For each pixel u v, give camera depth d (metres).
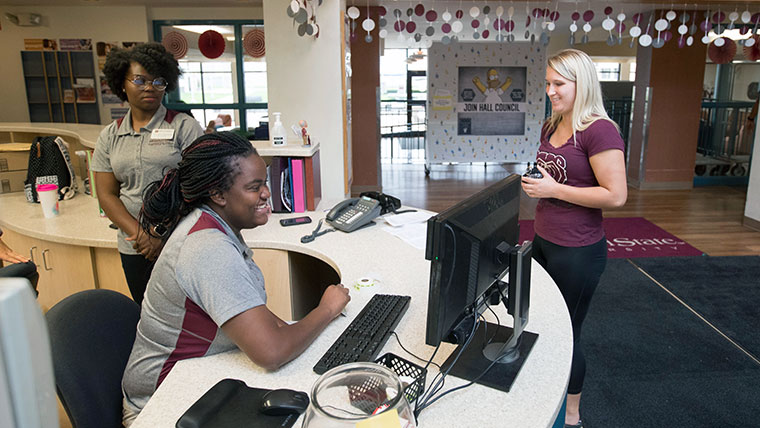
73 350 1.28
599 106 1.90
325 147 3.82
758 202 5.14
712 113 7.13
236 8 7.96
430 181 7.79
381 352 1.40
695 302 3.52
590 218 1.95
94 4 7.67
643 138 6.97
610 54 10.22
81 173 3.69
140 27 7.86
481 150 8.01
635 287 3.79
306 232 2.45
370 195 2.70
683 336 3.07
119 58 2.09
